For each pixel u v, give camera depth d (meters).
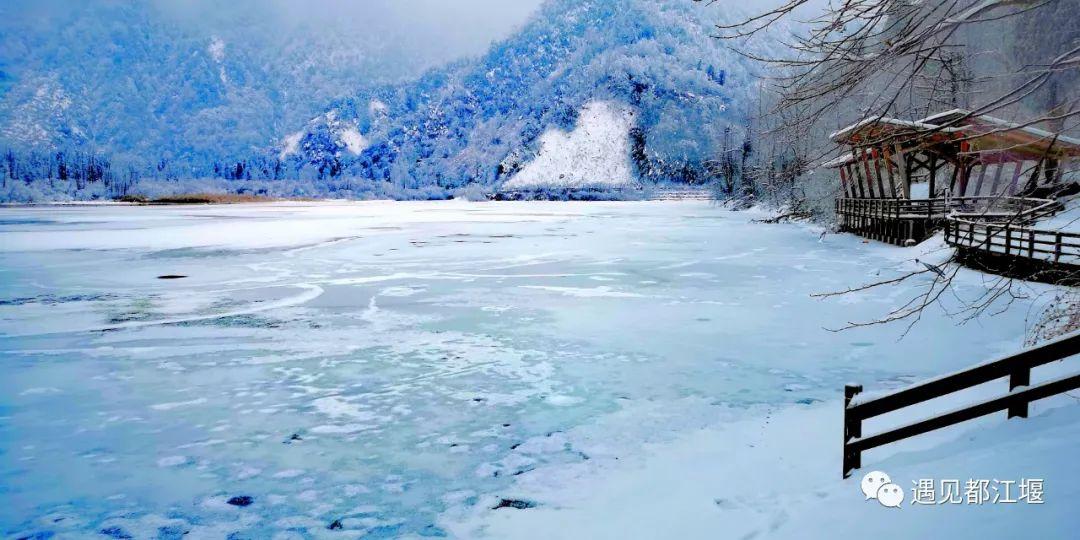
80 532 6.61
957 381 5.04
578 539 6.06
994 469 4.83
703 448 8.28
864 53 4.62
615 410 9.98
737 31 4.61
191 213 96.88
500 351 13.66
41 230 54.19
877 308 17.48
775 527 5.29
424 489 7.45
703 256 31.17
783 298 19.53
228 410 10.23
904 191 31.16
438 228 55.69
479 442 8.82
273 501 7.23
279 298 20.45
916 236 29.67
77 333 15.70
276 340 14.82
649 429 9.14
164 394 11.03
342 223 64.88
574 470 7.85
